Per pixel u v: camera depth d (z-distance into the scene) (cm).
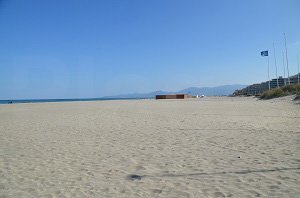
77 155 788
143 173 617
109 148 872
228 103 3784
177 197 481
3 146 928
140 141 974
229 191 499
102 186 544
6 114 2408
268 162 669
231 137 1011
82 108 3212
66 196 498
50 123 1576
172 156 754
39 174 623
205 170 624
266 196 471
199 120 1568
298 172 589
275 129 1162
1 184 564
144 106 3441
